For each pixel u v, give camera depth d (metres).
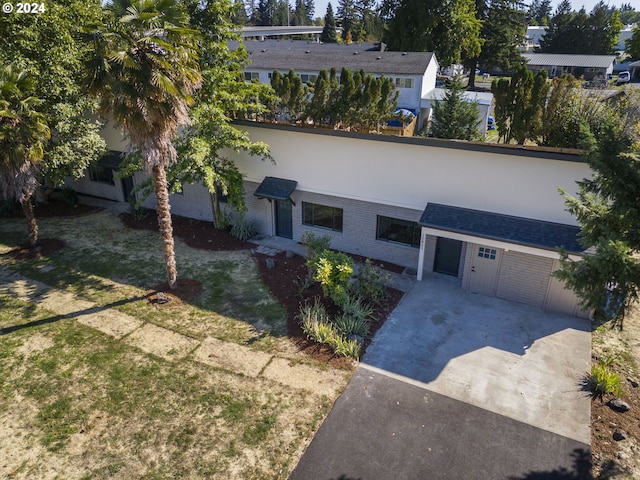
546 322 13.00
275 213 18.50
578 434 9.16
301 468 8.46
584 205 10.07
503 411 9.76
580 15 76.75
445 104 27.44
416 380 10.69
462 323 12.93
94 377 10.83
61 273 15.75
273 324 12.84
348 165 15.76
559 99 20.11
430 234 14.23
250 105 17.80
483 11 56.47
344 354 11.49
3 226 19.94
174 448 8.93
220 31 16.84
